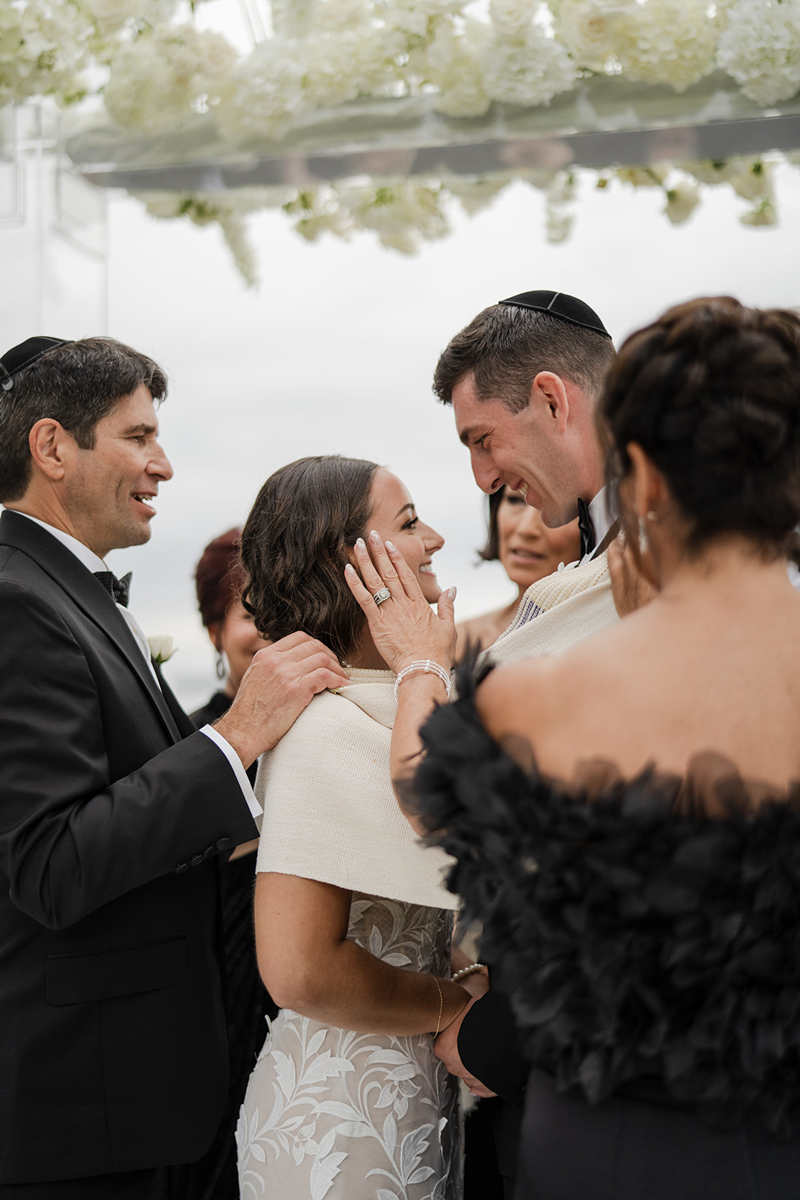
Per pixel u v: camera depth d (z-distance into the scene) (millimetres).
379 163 2195
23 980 1791
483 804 1167
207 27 2111
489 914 1178
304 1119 1634
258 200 2346
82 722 1776
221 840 1767
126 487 2045
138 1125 1792
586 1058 1146
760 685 1124
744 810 1082
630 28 1922
